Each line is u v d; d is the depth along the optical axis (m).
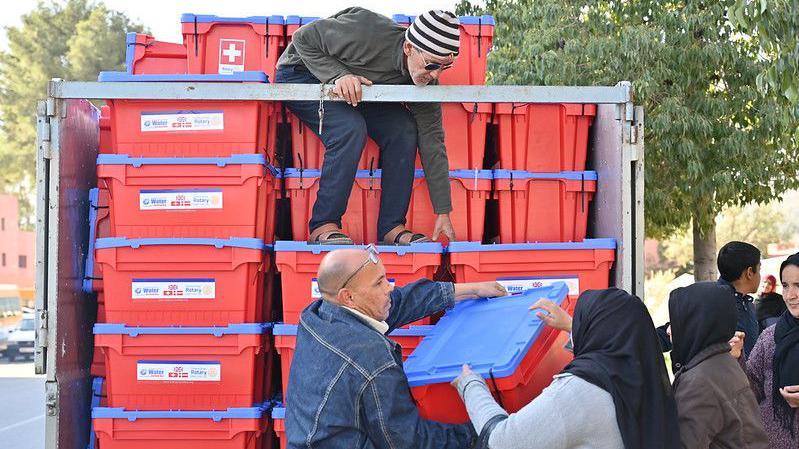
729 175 11.88
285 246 5.01
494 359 3.89
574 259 5.18
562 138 5.62
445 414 4.07
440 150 5.29
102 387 5.46
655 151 12.31
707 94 12.55
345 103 5.19
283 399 5.07
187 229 5.04
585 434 3.40
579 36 12.87
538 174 5.55
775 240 42.94
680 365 4.23
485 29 5.75
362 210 5.45
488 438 3.49
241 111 5.05
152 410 4.95
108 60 63.38
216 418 4.89
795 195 45.66
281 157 5.79
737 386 4.00
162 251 5.01
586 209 5.59
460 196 5.50
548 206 5.57
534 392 4.05
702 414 3.90
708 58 12.02
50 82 4.89
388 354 3.83
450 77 5.73
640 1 12.92
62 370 4.97
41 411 21.61
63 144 4.98
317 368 3.86
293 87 4.95
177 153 5.06
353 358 3.79
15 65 64.88
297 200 5.42
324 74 5.06
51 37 64.94
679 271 32.47
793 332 5.26
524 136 5.59
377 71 5.11
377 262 4.05
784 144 12.30
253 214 5.02
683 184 12.20
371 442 3.80
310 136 5.49
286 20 5.83
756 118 12.42
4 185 69.06
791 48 7.70
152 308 5.01
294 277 5.04
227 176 5.02
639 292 5.07
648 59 12.04
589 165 5.76
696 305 4.07
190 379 4.96
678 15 12.21
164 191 5.05
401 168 5.34
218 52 5.83
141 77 5.00
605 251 5.19
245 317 5.02
